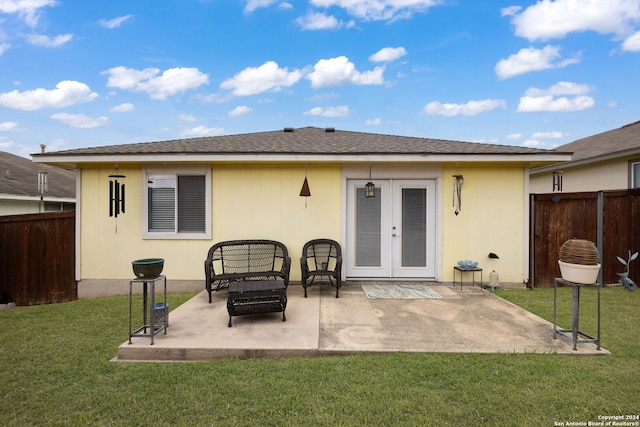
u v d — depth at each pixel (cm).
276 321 475
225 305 565
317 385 312
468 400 286
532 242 695
